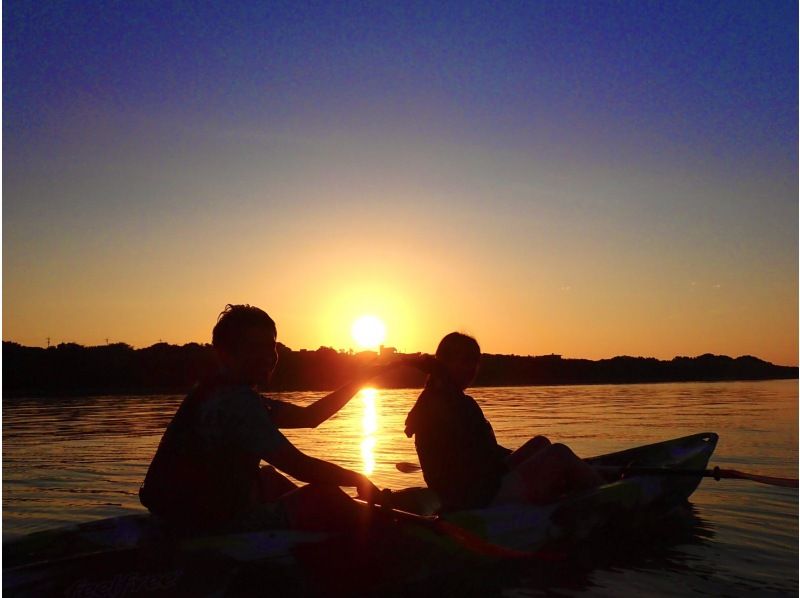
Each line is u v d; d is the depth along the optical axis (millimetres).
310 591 3693
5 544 3553
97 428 12977
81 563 3309
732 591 3986
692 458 6297
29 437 11484
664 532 5281
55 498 6445
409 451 9617
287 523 3846
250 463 3654
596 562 4574
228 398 3533
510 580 4184
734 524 5508
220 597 3457
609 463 6348
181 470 3574
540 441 5414
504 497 4688
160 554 3439
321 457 9008
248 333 3648
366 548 3904
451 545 4195
